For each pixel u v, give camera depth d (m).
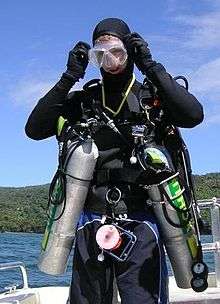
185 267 3.02
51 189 3.12
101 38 3.08
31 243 62.91
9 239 69.75
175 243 3.00
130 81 3.13
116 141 3.06
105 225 2.97
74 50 3.12
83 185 3.03
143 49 3.04
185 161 3.09
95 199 3.07
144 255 2.96
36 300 5.22
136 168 3.03
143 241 2.97
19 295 5.10
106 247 2.93
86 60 3.12
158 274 2.98
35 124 3.17
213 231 5.56
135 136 3.03
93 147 3.04
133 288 2.93
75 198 3.02
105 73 3.12
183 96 2.99
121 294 2.97
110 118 3.11
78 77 3.11
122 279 2.97
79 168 3.01
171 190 2.97
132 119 3.09
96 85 3.21
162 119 3.11
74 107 3.23
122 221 3.01
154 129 3.09
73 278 3.08
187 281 3.04
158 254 2.99
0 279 18.80
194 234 3.07
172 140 3.10
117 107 3.11
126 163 3.05
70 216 3.04
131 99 3.11
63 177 3.04
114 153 3.06
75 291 3.06
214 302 4.66
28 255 41.69
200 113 3.08
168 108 3.03
